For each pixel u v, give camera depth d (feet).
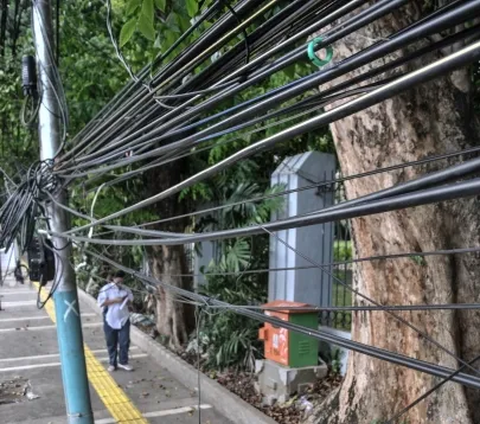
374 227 12.54
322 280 21.24
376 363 13.92
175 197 27.14
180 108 7.48
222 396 19.51
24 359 27.25
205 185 25.52
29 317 37.99
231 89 6.02
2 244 15.87
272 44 6.45
